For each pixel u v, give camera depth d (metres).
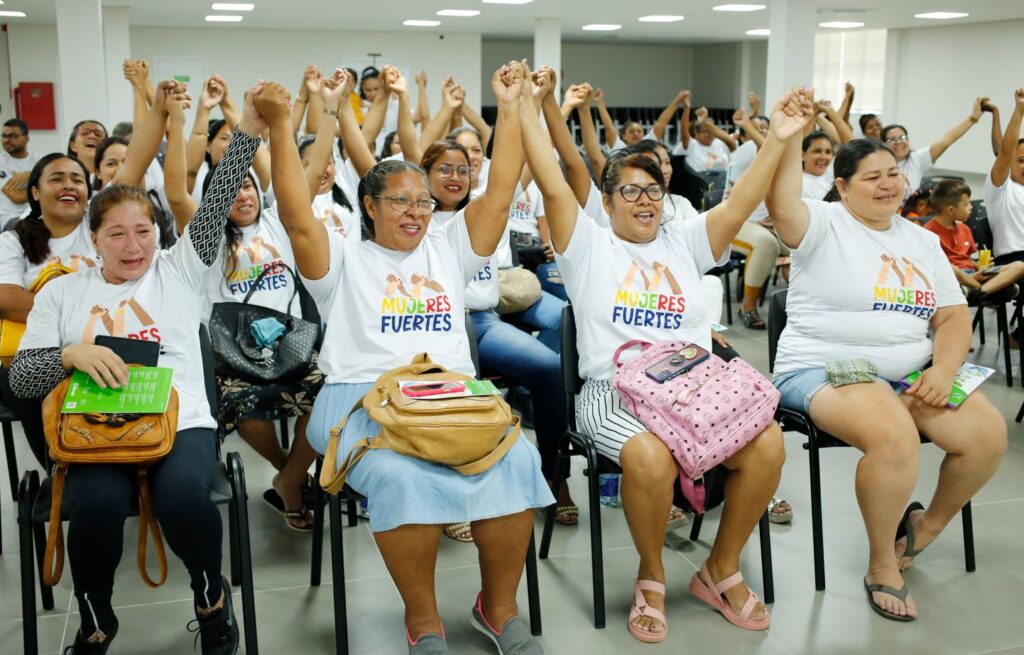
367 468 2.12
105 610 2.12
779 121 2.50
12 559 2.74
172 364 2.27
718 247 2.60
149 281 2.30
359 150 3.39
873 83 14.26
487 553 2.20
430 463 2.11
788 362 2.76
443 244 2.52
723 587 2.43
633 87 19.08
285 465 2.90
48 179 2.84
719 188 7.59
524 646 2.20
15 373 2.13
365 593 2.57
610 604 2.50
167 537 2.07
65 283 2.27
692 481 2.31
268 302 3.08
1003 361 4.95
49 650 2.25
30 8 10.46
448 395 2.13
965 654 2.28
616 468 2.43
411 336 2.41
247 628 2.09
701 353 2.44
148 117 3.20
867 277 2.66
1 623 2.39
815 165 5.58
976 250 5.11
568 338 2.63
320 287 2.43
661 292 2.52
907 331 2.67
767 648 2.30
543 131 2.55
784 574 2.68
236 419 2.69
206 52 13.08
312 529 2.69
